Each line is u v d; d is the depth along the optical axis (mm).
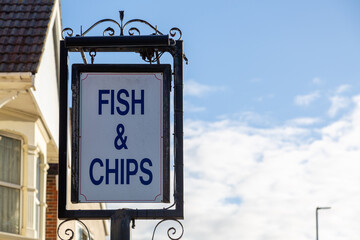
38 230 12422
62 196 7508
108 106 7625
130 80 7688
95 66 7664
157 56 7992
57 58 12742
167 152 7562
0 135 11586
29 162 11867
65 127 7688
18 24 11180
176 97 7789
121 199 7465
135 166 7523
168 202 7496
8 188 11609
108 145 7547
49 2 11625
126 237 7406
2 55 10555
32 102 11227
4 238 11227
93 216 7477
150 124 7609
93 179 7480
